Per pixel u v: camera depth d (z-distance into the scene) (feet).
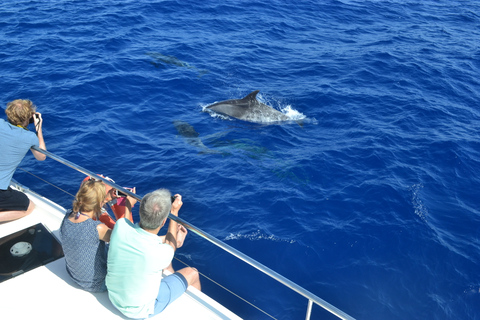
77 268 15.47
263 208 35.42
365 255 31.30
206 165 41.09
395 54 67.31
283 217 34.47
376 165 41.73
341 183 38.96
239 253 14.61
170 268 18.58
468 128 49.29
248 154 43.24
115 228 14.74
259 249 31.24
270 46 68.80
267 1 85.76
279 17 79.77
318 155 43.11
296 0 87.56
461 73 62.59
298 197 36.83
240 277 28.89
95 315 15.44
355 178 39.68
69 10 73.72
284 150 44.37
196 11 78.43
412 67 63.21
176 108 51.37
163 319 15.76
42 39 63.26
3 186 18.84
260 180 39.06
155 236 14.61
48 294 16.14
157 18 74.33
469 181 40.60
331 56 66.33
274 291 28.02
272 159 42.55
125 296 14.65
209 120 49.52
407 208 36.14
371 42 71.92
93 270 15.57
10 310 15.48
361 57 66.08
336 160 42.34
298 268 29.89
